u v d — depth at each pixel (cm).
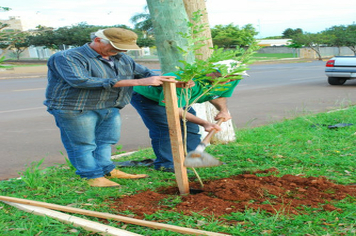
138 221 285
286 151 524
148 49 4806
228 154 524
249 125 800
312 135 617
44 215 300
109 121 413
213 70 334
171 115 341
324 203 322
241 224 283
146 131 765
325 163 451
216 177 417
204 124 366
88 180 403
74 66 354
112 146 648
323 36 5347
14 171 504
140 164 496
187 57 496
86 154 396
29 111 1038
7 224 293
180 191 359
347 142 566
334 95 1252
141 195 360
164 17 484
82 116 381
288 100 1169
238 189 356
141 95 440
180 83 354
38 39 4116
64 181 409
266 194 343
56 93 376
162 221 294
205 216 297
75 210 311
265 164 470
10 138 707
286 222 283
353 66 1469
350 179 390
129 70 400
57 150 621
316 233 264
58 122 389
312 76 2139
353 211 298
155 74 425
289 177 394
